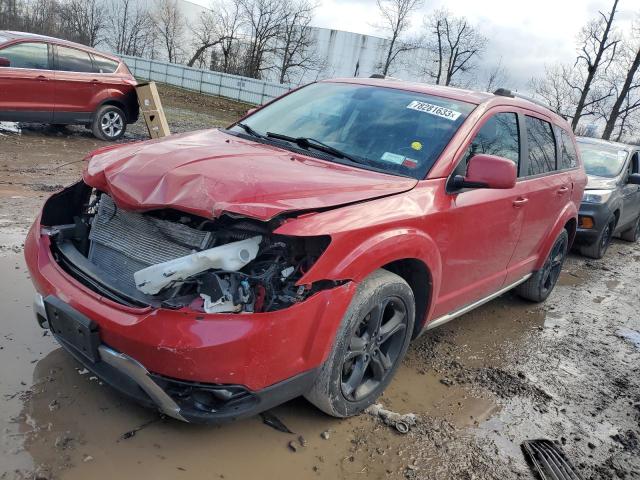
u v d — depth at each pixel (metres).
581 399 3.85
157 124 10.98
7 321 3.49
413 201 3.05
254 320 2.33
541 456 3.09
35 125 11.20
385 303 3.00
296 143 3.50
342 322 2.73
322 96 4.07
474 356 4.25
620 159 8.95
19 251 4.61
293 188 2.58
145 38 49.59
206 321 2.28
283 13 46.94
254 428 2.87
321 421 3.01
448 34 45.62
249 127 3.86
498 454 3.04
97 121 10.66
